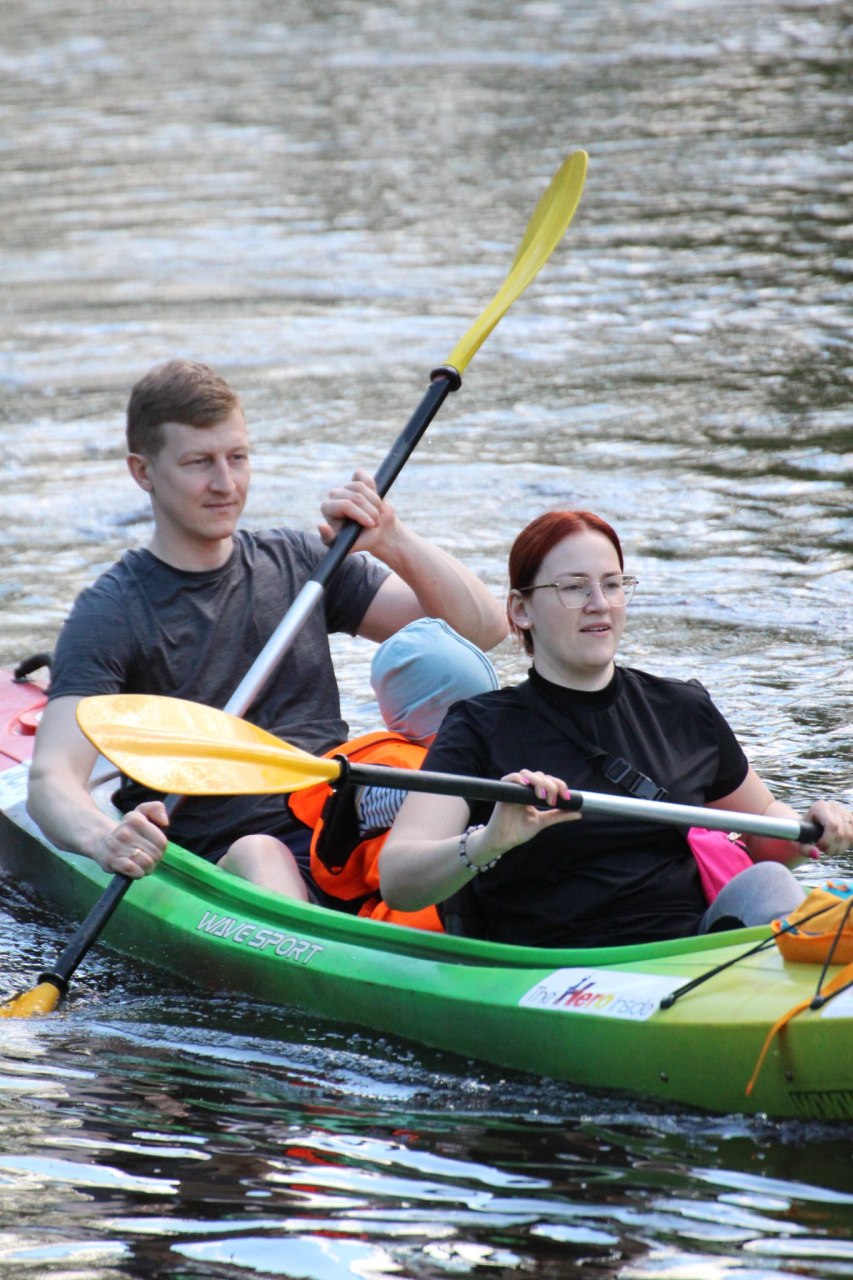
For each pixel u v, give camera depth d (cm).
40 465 3064
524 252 1933
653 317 3978
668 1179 996
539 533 1198
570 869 1202
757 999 1063
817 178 5281
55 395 3525
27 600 2402
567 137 6106
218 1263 904
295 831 1477
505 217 5047
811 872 1531
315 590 1494
